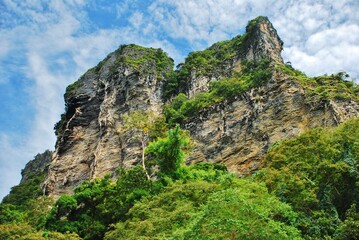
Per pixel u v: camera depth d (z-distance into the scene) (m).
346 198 32.75
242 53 96.00
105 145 89.56
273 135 66.75
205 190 38.31
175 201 38.50
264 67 81.19
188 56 107.94
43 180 107.19
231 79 85.19
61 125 112.75
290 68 80.94
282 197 32.41
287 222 28.75
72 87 113.69
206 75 95.94
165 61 108.38
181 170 53.34
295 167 36.19
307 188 32.97
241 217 21.34
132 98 94.00
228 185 37.16
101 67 111.75
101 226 50.81
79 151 96.69
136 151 82.69
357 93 69.25
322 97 65.06
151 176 63.28
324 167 33.62
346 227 26.73
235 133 72.81
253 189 32.78
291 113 67.31
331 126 60.44
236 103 77.38
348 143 36.94
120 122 92.06
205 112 80.62
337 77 72.50
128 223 39.75
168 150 53.56
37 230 50.97
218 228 20.98
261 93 74.50
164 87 100.69
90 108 103.44
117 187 54.81
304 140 40.50
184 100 90.50
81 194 55.84
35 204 67.94
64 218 55.28
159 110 94.00
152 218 36.31
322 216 30.06
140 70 100.19
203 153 74.00
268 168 39.81
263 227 21.33
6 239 43.94
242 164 67.81
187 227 23.95
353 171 32.75
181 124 82.19
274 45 92.19
